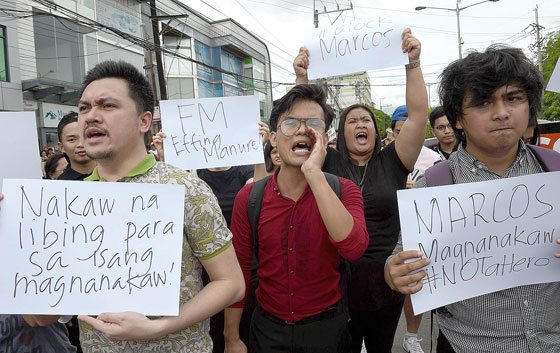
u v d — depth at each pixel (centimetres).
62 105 1709
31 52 1558
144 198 136
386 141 558
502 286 146
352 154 282
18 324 171
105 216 135
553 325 149
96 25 1091
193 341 143
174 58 2428
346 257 169
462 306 155
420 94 236
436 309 164
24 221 135
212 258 142
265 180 199
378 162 264
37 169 190
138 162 146
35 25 1570
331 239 170
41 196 136
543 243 146
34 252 134
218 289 138
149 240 134
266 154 350
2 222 134
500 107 140
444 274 148
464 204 149
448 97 155
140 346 137
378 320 257
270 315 187
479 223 148
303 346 179
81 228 135
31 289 133
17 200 135
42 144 1612
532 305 147
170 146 306
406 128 245
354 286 248
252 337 194
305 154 181
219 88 2791
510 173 155
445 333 162
